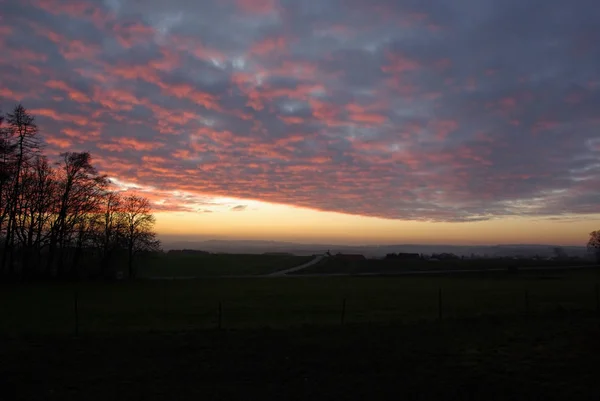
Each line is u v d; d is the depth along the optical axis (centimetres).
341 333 1842
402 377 1200
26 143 6000
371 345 1592
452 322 2156
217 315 2845
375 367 1306
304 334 1819
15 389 1118
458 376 1203
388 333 1831
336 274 9562
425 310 3038
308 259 13875
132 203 7512
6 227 6006
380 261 12569
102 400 1039
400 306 3319
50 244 6444
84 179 6631
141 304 3584
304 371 1271
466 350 1503
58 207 6356
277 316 2781
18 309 3244
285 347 1569
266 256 14612
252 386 1141
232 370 1284
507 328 1917
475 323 2106
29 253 6197
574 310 2628
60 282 6262
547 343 1583
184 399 1044
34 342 1661
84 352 1499
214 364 1350
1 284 5753
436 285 5878
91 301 3888
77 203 6512
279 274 9744
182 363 1360
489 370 1256
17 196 5941
